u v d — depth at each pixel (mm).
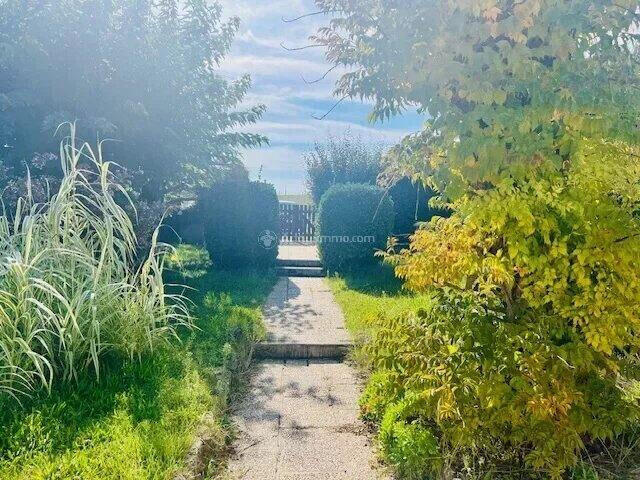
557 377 2668
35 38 7402
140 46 7859
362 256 9164
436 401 2785
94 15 7562
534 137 2555
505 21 2496
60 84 7793
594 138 2645
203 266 9500
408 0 2744
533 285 2842
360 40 3064
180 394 3514
